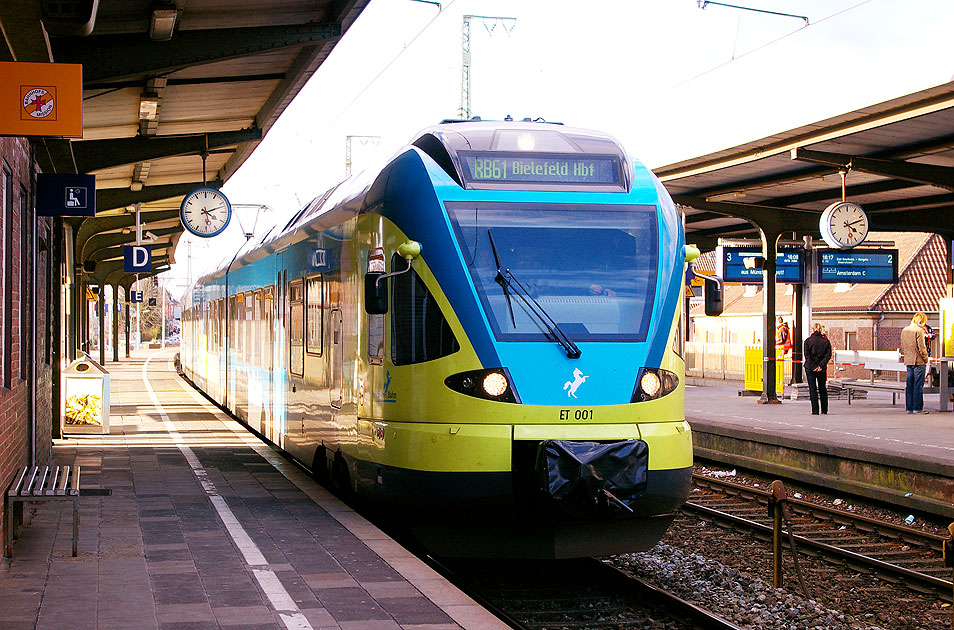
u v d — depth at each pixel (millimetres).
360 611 6047
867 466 13344
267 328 14945
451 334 8180
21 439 8961
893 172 16641
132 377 38781
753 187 19938
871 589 9078
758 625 7516
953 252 22703
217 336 22734
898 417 18562
